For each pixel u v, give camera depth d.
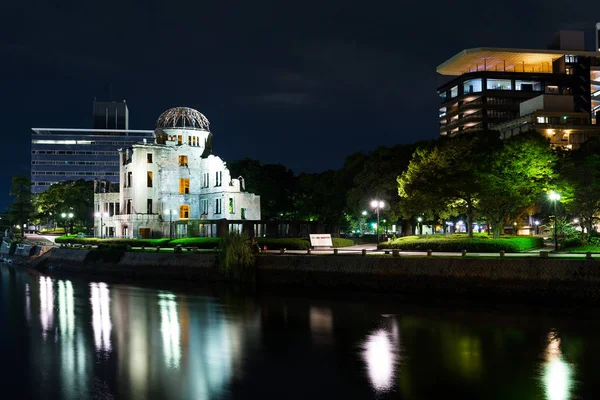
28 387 28.97
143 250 81.25
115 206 113.81
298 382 28.80
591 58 187.25
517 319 41.81
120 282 74.00
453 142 73.56
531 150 68.19
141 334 40.69
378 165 94.00
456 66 195.25
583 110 182.38
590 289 45.47
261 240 77.19
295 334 39.38
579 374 29.11
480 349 34.00
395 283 54.50
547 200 76.19
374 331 39.41
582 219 75.94
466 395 26.47
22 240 130.75
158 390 28.09
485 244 63.00
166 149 109.69
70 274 87.62
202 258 71.62
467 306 47.31
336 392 27.22
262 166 137.12
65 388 28.72
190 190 111.12
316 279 59.78
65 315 49.06
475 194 72.12
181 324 43.97
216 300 55.53
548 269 47.47
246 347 36.16
